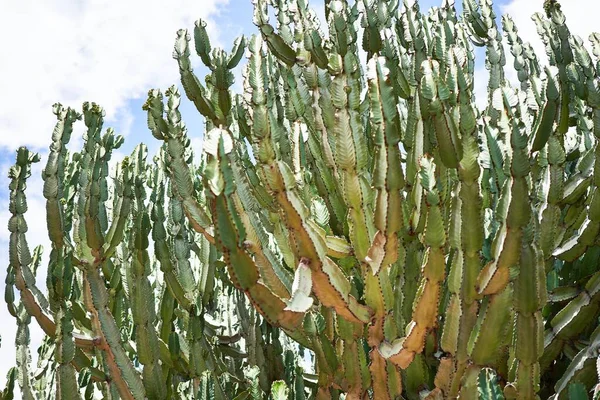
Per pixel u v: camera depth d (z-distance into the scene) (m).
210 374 2.80
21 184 3.12
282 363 3.33
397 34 3.38
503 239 1.99
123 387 2.73
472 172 2.05
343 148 2.21
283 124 3.25
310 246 2.04
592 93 2.36
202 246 3.23
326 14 3.09
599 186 2.35
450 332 2.18
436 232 2.05
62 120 3.02
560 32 2.47
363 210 2.22
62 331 2.59
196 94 2.86
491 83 3.60
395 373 2.37
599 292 2.38
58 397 2.56
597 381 2.30
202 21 2.92
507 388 2.12
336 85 2.25
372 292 2.19
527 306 2.00
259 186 2.77
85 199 2.88
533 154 2.61
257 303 1.84
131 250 3.10
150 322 2.82
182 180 2.56
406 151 2.71
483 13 3.72
